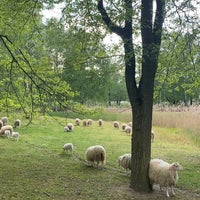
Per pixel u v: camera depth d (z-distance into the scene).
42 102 16.38
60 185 13.48
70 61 14.16
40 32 16.08
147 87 13.07
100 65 14.34
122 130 36.22
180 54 14.08
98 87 15.09
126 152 22.02
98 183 14.00
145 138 13.10
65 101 15.76
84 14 12.73
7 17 15.02
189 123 34.53
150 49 12.52
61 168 16.61
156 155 21.47
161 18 12.78
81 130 34.66
